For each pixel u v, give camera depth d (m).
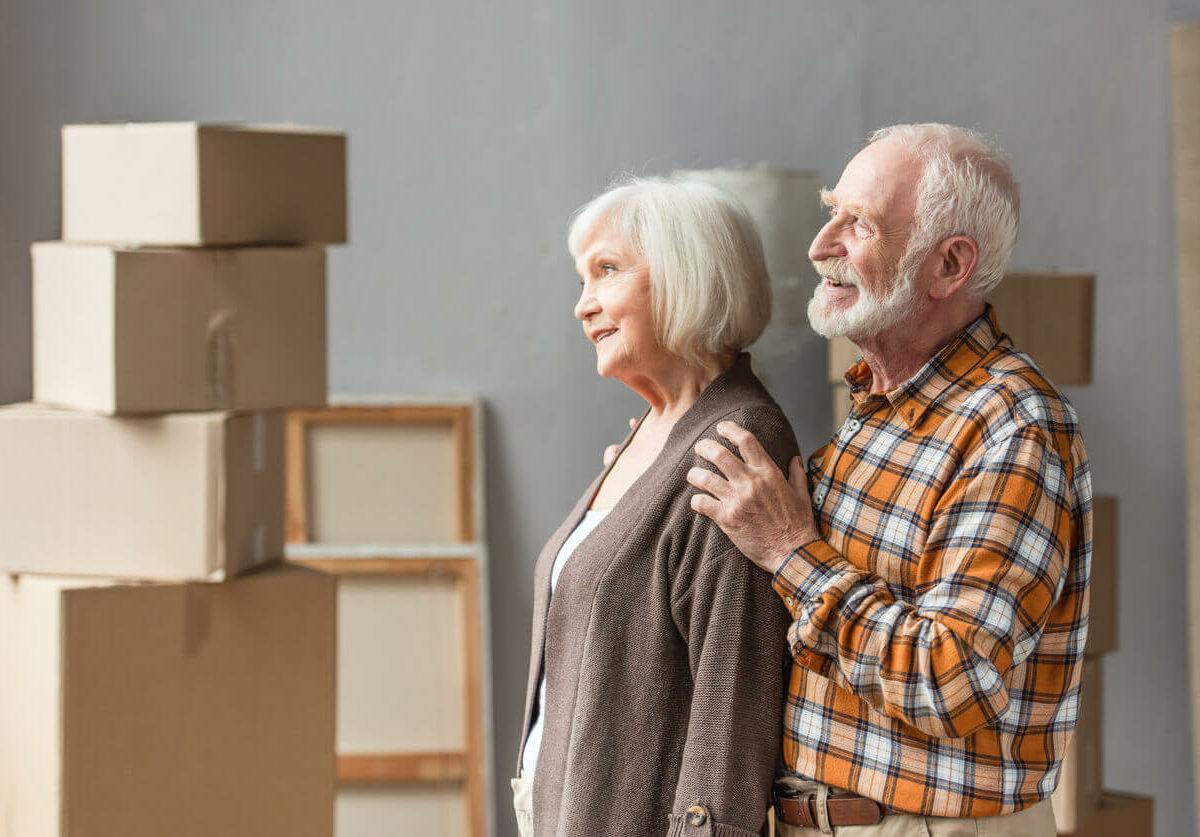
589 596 2.00
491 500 4.27
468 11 4.22
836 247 1.87
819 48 4.25
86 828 2.65
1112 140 4.07
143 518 2.71
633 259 2.14
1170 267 4.02
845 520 1.83
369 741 3.99
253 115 4.17
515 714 4.24
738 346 2.17
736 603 1.88
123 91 4.11
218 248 2.72
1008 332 3.35
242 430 2.78
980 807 1.69
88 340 2.71
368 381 4.25
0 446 2.76
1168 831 4.04
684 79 4.25
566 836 1.93
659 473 2.04
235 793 2.79
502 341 4.27
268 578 2.81
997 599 1.60
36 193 4.07
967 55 4.19
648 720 1.94
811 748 1.81
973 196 1.79
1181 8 3.98
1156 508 4.05
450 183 4.24
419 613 4.06
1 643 2.86
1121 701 4.08
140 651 2.69
